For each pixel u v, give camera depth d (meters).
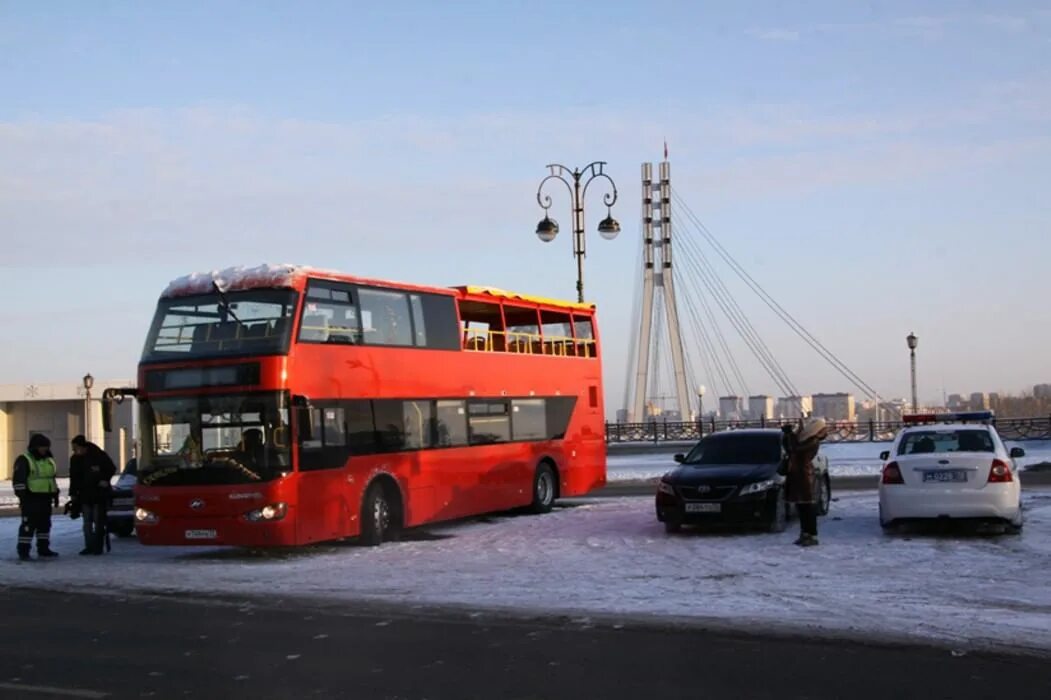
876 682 8.42
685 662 9.30
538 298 24.92
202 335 18.00
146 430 18.02
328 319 18.45
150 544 17.75
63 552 20.33
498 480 22.70
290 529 17.17
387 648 10.29
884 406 72.00
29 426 55.31
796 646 9.83
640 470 39.56
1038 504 22.00
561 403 25.34
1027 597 12.03
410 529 21.91
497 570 15.43
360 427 18.91
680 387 65.12
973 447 17.42
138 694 8.65
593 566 15.41
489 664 9.45
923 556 15.07
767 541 17.44
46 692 8.77
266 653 10.22
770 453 19.80
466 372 22.06
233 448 17.36
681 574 14.38
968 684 8.31
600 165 31.61
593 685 8.56
